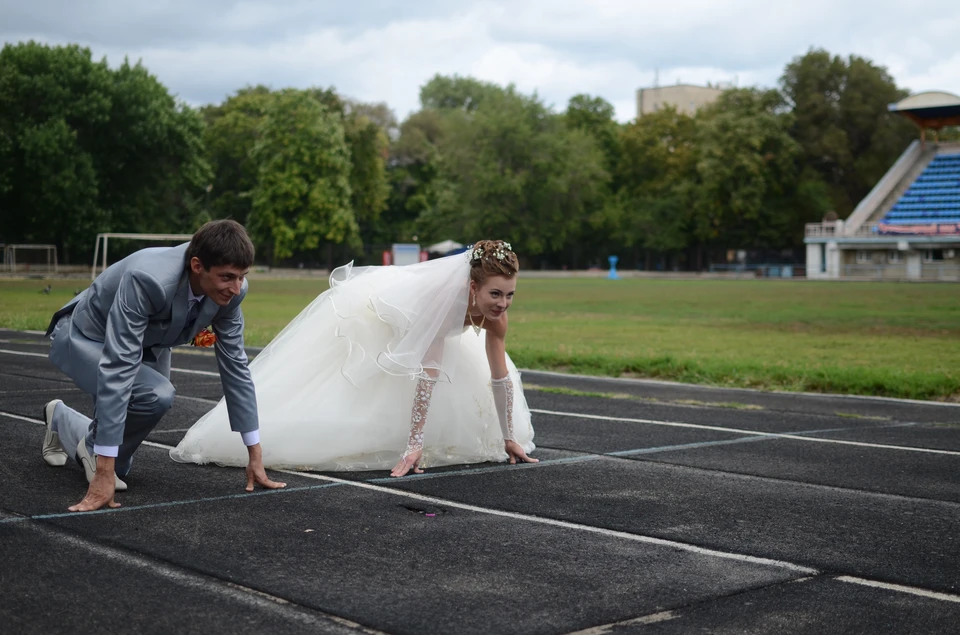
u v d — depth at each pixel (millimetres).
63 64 57812
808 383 10992
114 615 3297
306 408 5848
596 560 4078
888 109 77312
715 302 33031
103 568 3811
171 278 4566
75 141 57594
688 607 3510
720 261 81812
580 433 7523
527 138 76500
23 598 3445
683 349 15398
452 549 4191
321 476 5668
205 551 4070
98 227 58000
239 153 78750
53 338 4949
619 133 91250
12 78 56781
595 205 83000
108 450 4664
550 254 84188
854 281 60719
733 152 76375
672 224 80062
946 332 19953
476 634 3195
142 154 60375
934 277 64875
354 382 5805
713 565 4051
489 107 77938
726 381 11305
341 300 5984
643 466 6207
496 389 6141
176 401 8734
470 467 6059
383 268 6102
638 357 12977
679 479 5812
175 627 3197
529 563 4016
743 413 8852
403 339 5660
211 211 80188
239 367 5133
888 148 80438
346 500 5066
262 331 17922
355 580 3734
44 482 5293
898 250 66312
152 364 5094
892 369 12219
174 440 6770
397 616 3350
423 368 5762
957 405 9586
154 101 58906
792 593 3693
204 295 4750
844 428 8023
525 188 78062
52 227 59469
